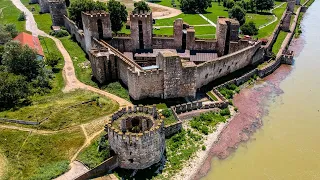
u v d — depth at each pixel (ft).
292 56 313.94
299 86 270.05
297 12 503.20
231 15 421.59
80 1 366.02
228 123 216.33
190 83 227.81
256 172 173.68
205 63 244.63
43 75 252.42
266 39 342.23
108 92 237.04
